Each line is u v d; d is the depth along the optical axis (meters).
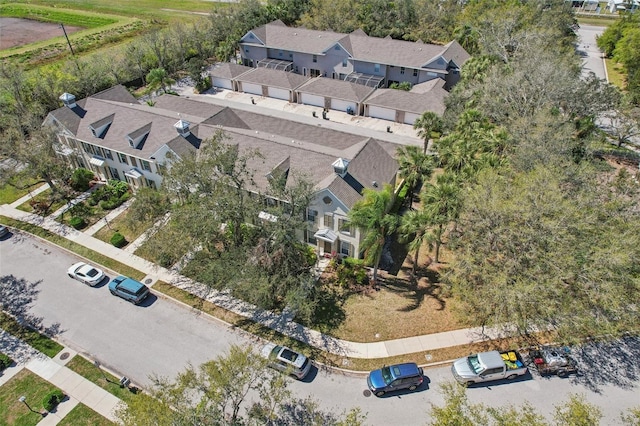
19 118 52.66
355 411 23.67
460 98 52.09
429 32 84.00
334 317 33.09
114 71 70.81
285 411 27.03
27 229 43.41
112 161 48.25
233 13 89.19
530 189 30.81
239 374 25.28
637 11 82.50
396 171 42.31
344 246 37.84
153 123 46.94
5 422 26.88
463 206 32.16
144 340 32.09
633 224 30.36
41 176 44.19
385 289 35.28
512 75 50.03
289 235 32.69
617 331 30.23
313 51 73.88
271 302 32.78
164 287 36.56
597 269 28.16
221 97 71.81
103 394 28.39
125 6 128.12
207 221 33.06
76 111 50.69
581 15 108.94
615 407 26.86
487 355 28.45
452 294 34.22
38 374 29.84
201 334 32.50
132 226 40.38
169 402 22.12
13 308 34.94
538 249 28.70
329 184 35.09
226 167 33.50
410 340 31.20
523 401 27.28
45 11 123.00
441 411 21.72
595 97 49.69
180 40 80.06
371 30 87.19
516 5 79.12
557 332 31.23
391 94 63.31
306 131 47.50
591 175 35.03
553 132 41.41
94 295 36.06
